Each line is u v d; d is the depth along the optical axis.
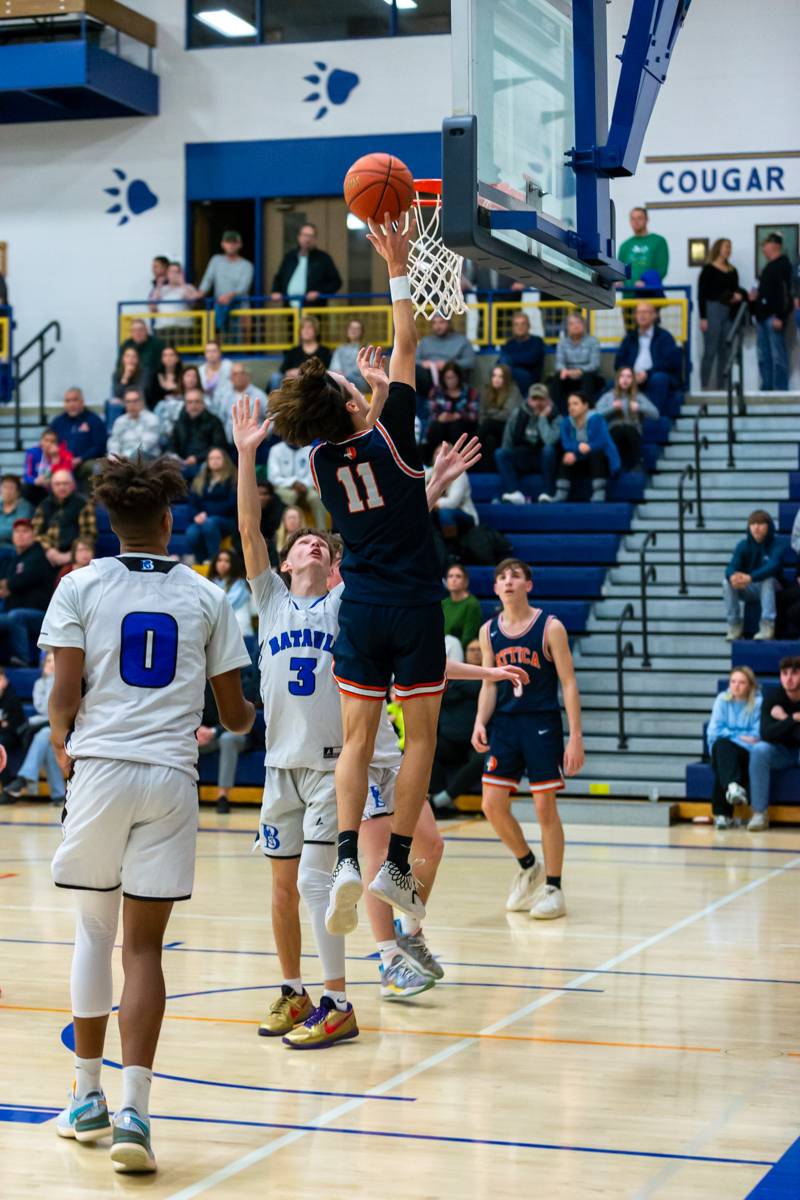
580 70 8.67
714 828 16.41
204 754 18.39
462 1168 5.53
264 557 7.81
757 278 24.11
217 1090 6.62
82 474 22.67
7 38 26.16
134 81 26.28
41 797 19.22
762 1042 7.47
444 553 18.70
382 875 6.62
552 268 8.12
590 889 12.45
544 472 20.69
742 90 24.14
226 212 27.03
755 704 16.44
